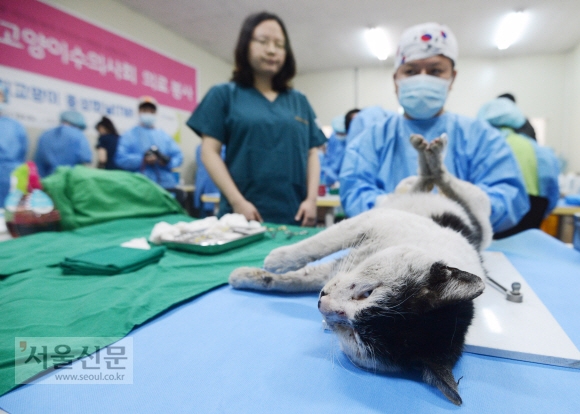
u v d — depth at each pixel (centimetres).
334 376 61
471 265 85
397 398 55
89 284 98
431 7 421
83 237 153
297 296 96
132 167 402
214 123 192
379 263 72
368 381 60
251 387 57
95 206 181
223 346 69
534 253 137
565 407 52
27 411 51
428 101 157
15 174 167
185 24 463
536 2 407
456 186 122
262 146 194
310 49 564
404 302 64
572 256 131
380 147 174
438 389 57
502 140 160
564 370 62
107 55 384
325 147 534
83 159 349
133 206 193
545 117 605
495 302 85
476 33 496
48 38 320
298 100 213
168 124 489
